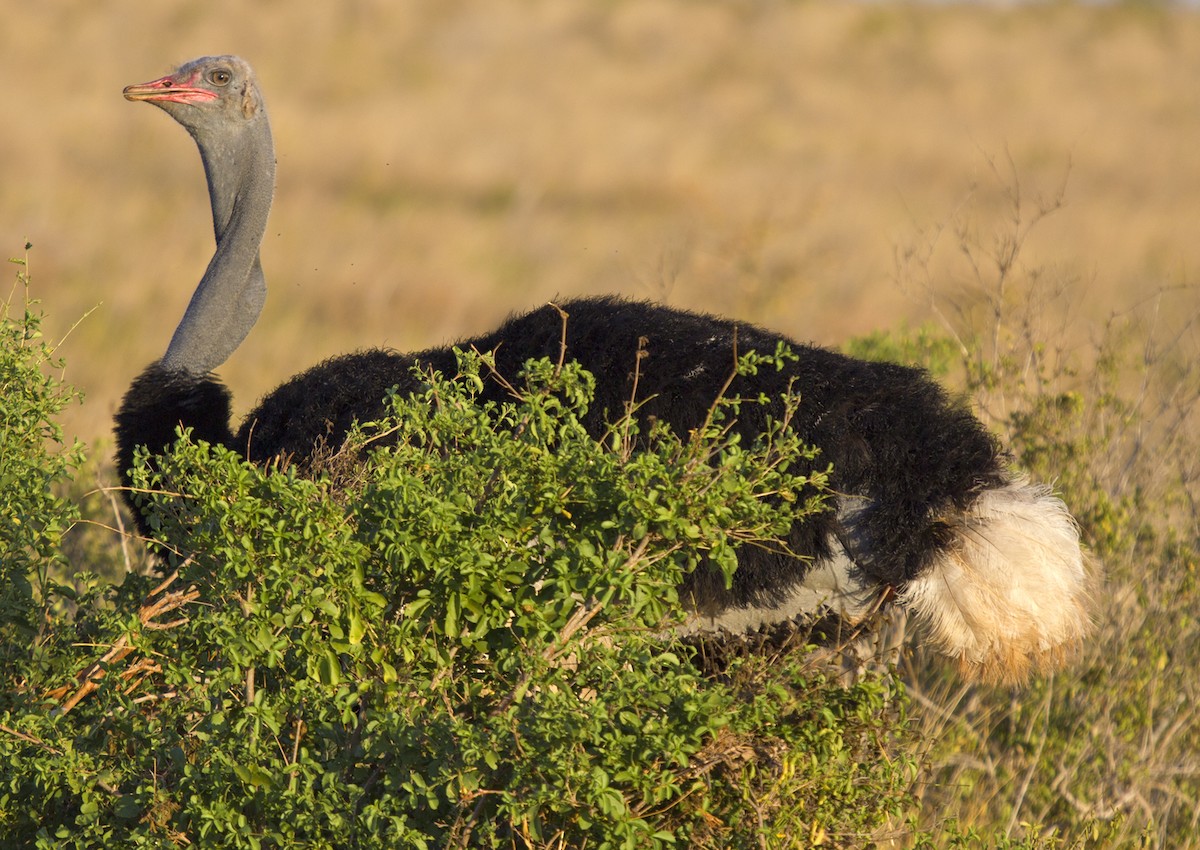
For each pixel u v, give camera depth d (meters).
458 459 13.38
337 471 15.73
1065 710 21.27
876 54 119.75
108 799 13.14
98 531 22.75
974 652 16.47
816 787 13.76
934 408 17.16
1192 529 22.52
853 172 76.69
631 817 11.99
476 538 12.81
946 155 83.38
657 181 70.75
